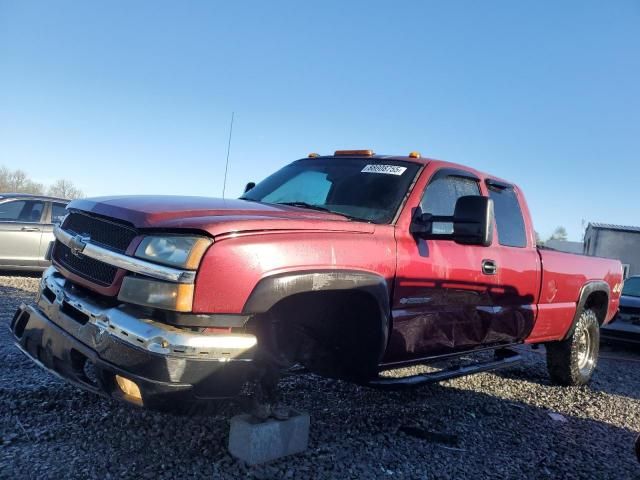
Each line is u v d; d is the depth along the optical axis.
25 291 9.41
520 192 5.80
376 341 3.77
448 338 4.50
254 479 3.29
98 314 3.17
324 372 4.02
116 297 3.18
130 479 3.14
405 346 4.11
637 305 10.48
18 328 3.96
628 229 40.59
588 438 4.79
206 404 3.07
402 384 4.09
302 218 3.60
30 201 10.95
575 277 6.16
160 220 3.19
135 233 3.24
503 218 5.35
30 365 5.05
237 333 3.08
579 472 3.98
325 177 4.79
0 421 3.76
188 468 3.34
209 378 2.98
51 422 3.83
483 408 5.33
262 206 3.89
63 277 3.73
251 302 3.07
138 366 2.94
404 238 4.07
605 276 6.87
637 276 12.40
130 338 2.98
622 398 6.35
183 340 2.92
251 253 3.10
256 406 3.52
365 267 3.65
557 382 6.65
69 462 3.29
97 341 3.14
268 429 3.48
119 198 3.75
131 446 3.57
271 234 3.28
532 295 5.46
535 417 5.25
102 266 3.34
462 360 7.24
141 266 3.06
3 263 10.52
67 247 3.79
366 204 4.29
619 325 10.54
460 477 3.68
